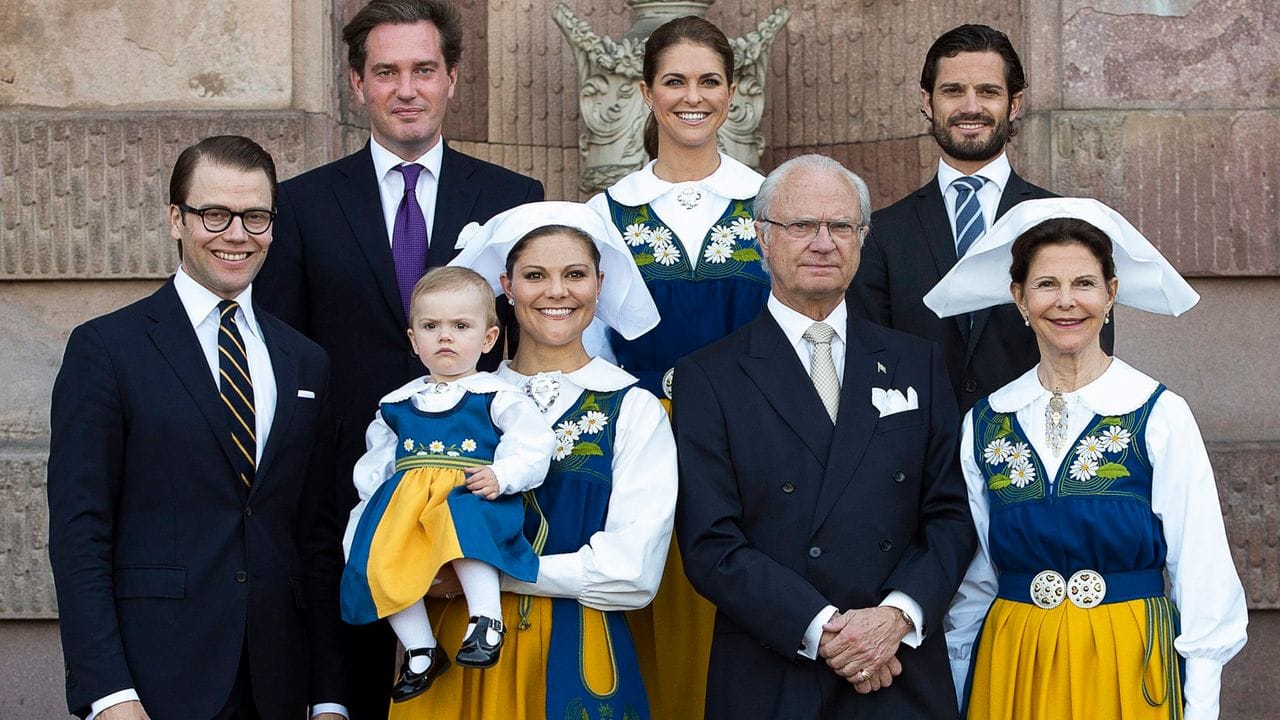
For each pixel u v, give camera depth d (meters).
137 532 3.44
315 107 5.27
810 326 3.77
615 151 5.64
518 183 4.43
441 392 3.66
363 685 4.08
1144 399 3.60
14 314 5.29
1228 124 5.27
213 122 5.18
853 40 5.98
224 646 3.44
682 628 4.15
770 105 6.11
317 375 3.69
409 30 4.25
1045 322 3.64
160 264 5.20
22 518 5.13
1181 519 3.54
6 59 5.24
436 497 3.49
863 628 3.47
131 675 3.37
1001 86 4.34
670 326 4.25
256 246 3.52
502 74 6.10
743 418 3.68
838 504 3.60
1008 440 3.67
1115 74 5.32
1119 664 3.47
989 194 4.39
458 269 3.73
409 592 3.45
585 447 3.69
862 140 5.96
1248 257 5.28
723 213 4.34
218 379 3.53
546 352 3.80
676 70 4.30
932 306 4.02
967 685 3.77
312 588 3.74
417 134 4.27
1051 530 3.56
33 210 5.21
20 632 5.22
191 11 5.21
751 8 6.12
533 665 3.54
